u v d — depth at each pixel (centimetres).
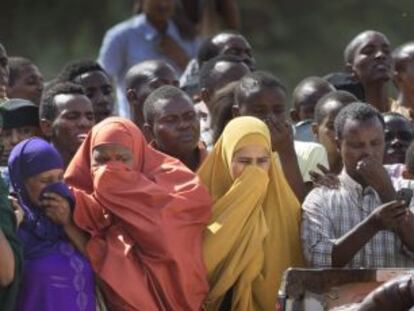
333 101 1759
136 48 2384
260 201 1564
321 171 1634
